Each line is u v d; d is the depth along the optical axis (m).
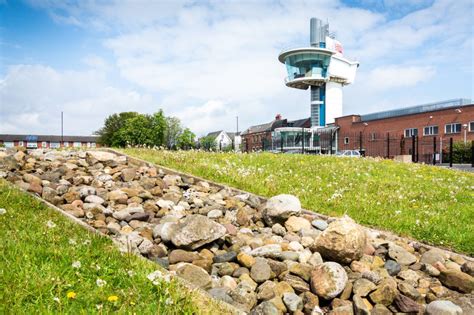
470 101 48.81
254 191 8.65
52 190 6.80
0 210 4.90
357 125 57.06
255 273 4.41
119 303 3.08
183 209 6.87
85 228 4.97
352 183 10.58
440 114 44.88
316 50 76.19
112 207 6.64
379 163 16.02
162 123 62.16
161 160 10.79
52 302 2.98
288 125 85.06
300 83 80.31
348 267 4.99
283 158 14.66
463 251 6.05
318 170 12.14
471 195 10.18
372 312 4.10
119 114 73.81
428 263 5.46
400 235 6.71
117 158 10.63
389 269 5.12
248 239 5.68
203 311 3.18
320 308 4.16
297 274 4.52
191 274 4.07
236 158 13.51
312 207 7.84
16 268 3.42
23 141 96.19
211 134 105.12
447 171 15.58
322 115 79.44
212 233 5.08
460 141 40.91
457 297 4.59
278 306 3.88
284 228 6.41
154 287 3.43
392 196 9.23
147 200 7.24
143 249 4.80
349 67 82.44
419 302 4.46
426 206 8.39
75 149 12.08
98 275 3.55
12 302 2.93
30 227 4.61
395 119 50.78
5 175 7.58
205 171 9.90
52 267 3.53
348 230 5.02
